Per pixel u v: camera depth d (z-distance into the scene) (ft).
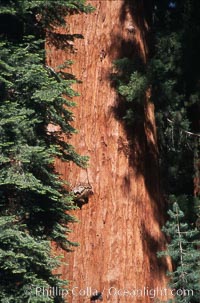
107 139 62.64
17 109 42.37
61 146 47.37
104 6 67.00
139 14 68.80
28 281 40.37
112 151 62.13
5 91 43.75
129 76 63.21
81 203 61.41
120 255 58.85
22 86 43.91
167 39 71.05
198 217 67.97
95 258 59.31
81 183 61.57
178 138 74.23
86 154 62.59
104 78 64.49
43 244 42.06
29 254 40.75
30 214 44.37
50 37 52.75
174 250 53.62
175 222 56.18
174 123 72.38
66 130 47.16
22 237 40.32
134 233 59.72
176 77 72.95
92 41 66.08
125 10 66.80
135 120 63.00
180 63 71.36
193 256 52.39
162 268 59.88
